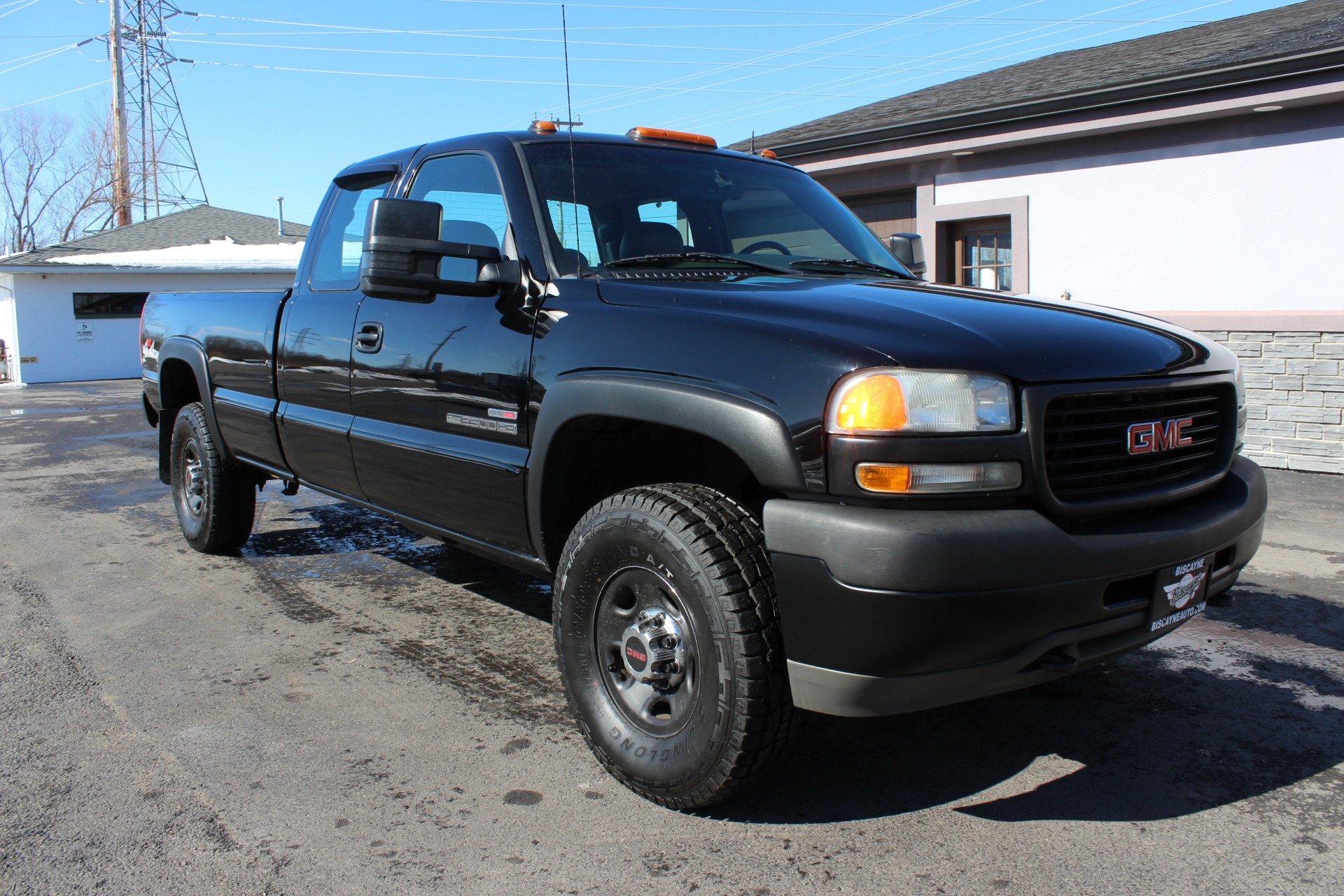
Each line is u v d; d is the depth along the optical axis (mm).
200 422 4965
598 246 3105
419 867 2289
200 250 28969
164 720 3119
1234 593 4391
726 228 3469
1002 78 10938
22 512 6547
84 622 4109
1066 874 2246
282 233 32344
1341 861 2295
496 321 3037
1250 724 3076
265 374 4285
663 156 3561
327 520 6164
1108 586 2266
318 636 3928
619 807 2574
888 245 4449
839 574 2113
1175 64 7746
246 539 5215
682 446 2980
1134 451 2416
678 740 2473
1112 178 8305
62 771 2768
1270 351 7383
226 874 2262
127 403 16844
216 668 3578
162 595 4500
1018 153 8852
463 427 3137
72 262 25359
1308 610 4160
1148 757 2855
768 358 2309
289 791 2654
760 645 2295
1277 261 7492
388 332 3477
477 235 3342
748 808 2566
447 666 3604
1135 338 2562
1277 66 6812
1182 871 2256
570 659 2754
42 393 20266
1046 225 8734
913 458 2102
